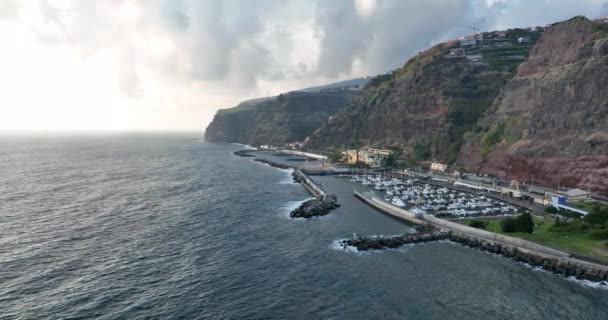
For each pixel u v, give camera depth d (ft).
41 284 256.73
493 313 229.45
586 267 281.74
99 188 604.08
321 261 305.32
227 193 575.79
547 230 362.94
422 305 238.07
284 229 390.21
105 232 368.89
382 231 389.80
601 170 492.13
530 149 602.85
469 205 476.95
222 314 225.15
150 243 339.98
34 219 410.11
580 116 552.00
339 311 230.07
